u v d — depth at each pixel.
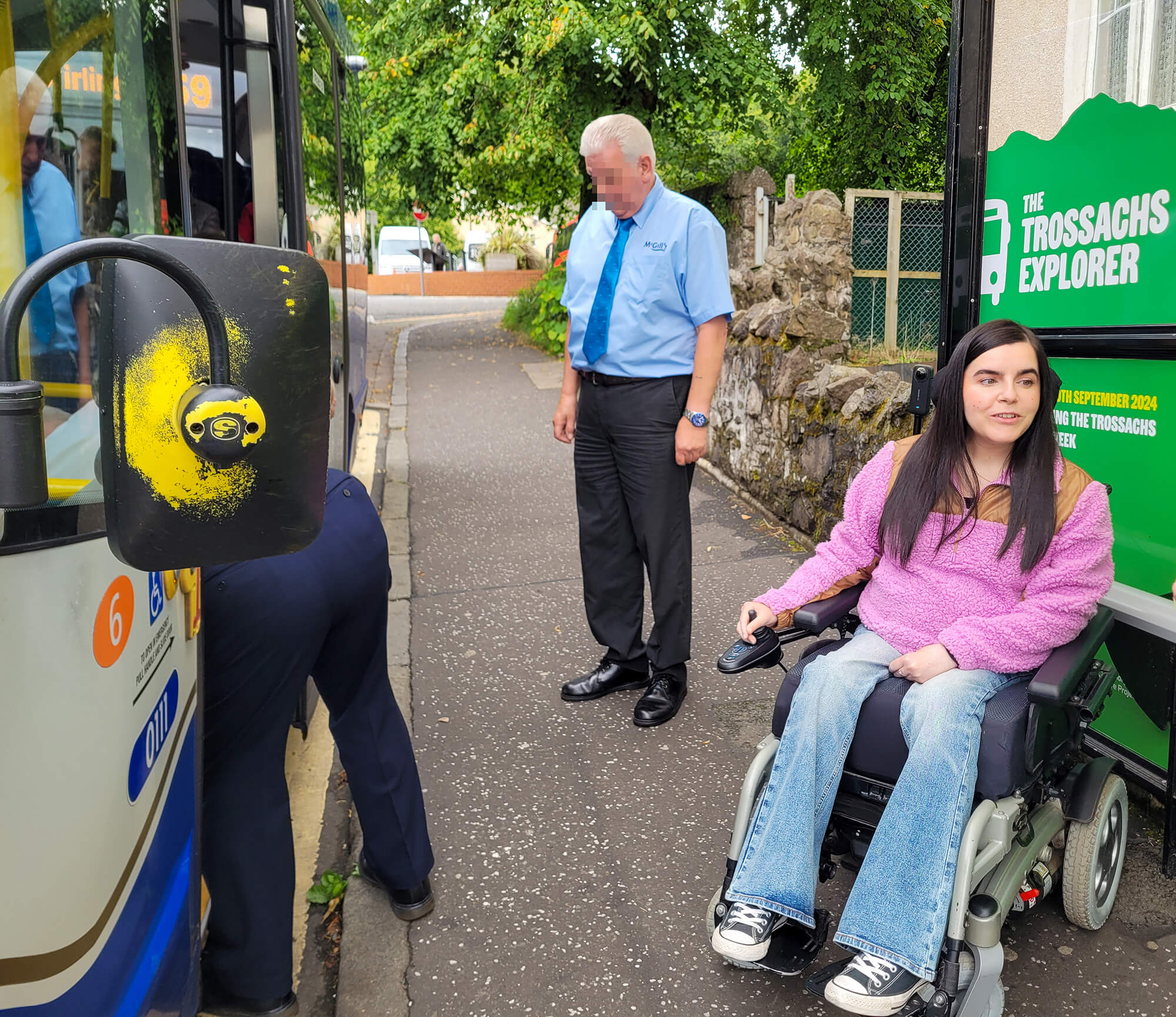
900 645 2.38
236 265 1.13
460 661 4.32
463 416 9.38
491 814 3.17
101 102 1.48
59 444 1.30
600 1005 2.36
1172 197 2.62
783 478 5.81
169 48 1.77
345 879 2.89
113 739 1.45
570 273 3.67
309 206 4.15
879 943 2.01
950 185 3.29
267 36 3.72
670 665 3.76
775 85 12.05
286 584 2.06
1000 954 2.02
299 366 1.18
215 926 2.17
